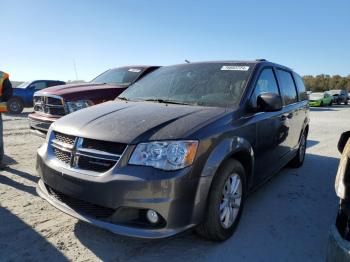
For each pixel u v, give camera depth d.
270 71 4.41
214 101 3.56
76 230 3.31
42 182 3.36
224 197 3.09
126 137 2.73
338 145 2.59
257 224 3.60
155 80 4.42
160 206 2.57
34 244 3.03
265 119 3.80
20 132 9.11
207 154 2.79
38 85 15.66
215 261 2.85
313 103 30.19
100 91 6.65
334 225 2.21
